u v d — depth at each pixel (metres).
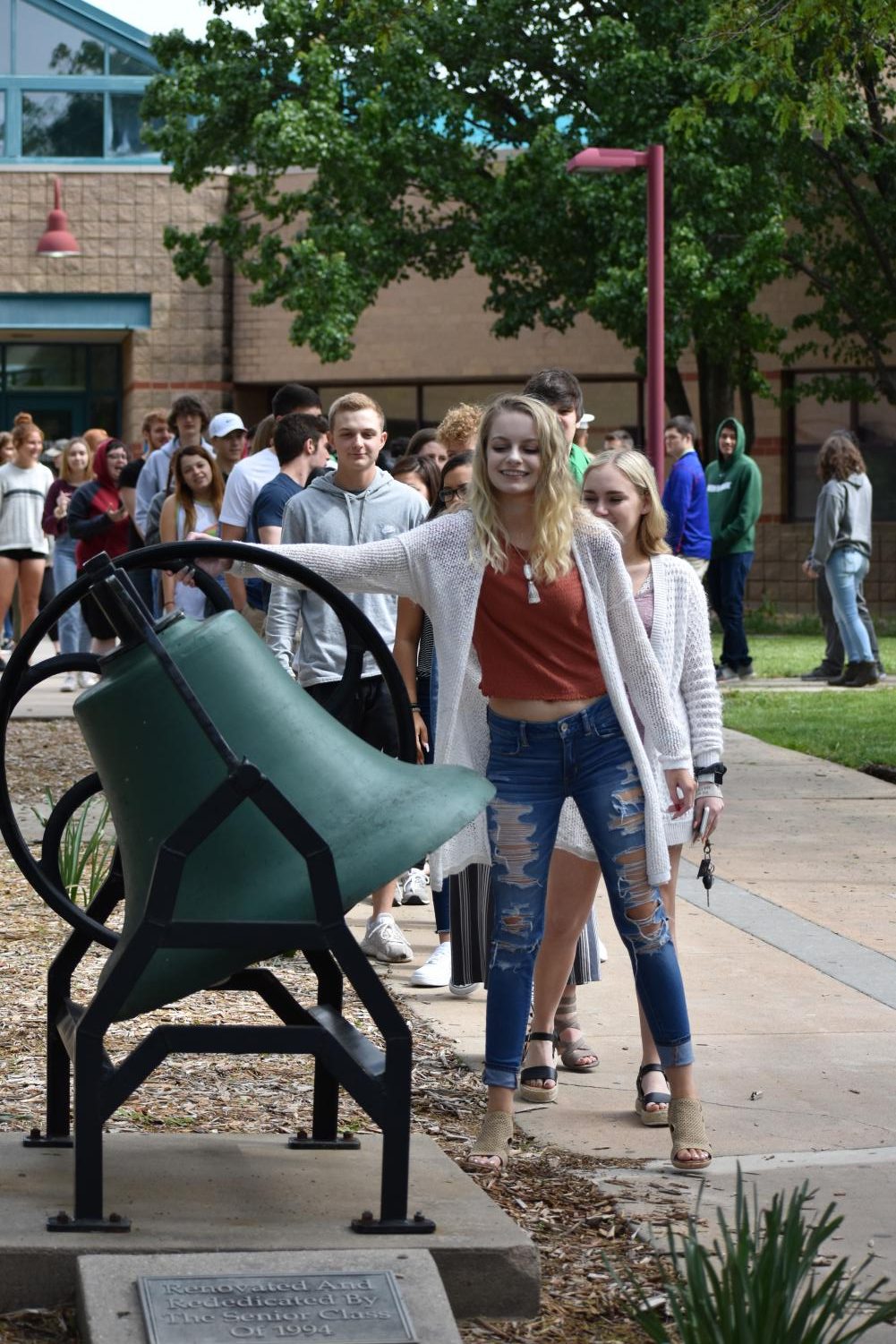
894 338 29.33
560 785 4.73
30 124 30.88
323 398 31.75
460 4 25.70
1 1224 3.80
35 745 13.34
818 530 17.25
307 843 3.69
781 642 23.58
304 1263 3.65
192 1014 6.14
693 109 14.41
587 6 25.59
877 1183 4.58
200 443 12.06
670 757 4.82
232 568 4.56
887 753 12.85
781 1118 5.18
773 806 10.98
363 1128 4.89
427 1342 3.45
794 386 29.89
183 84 25.66
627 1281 3.95
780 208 25.16
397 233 26.44
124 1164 4.27
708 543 15.98
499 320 26.66
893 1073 5.65
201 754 3.78
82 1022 3.74
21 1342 3.54
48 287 30.84
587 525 4.65
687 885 8.68
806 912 8.09
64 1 30.62
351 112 26.20
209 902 3.77
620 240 24.50
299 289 25.50
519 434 4.50
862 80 23.75
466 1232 3.87
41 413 32.62
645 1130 5.13
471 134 26.42
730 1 13.07
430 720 7.06
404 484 7.91
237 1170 4.26
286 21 24.97
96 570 3.84
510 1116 4.74
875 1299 3.75
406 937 7.54
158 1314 3.45
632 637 4.74
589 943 5.71
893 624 26.88
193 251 26.98
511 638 4.64
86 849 7.78
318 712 3.97
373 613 7.19
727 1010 6.42
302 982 6.64
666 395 28.34
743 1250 3.36
